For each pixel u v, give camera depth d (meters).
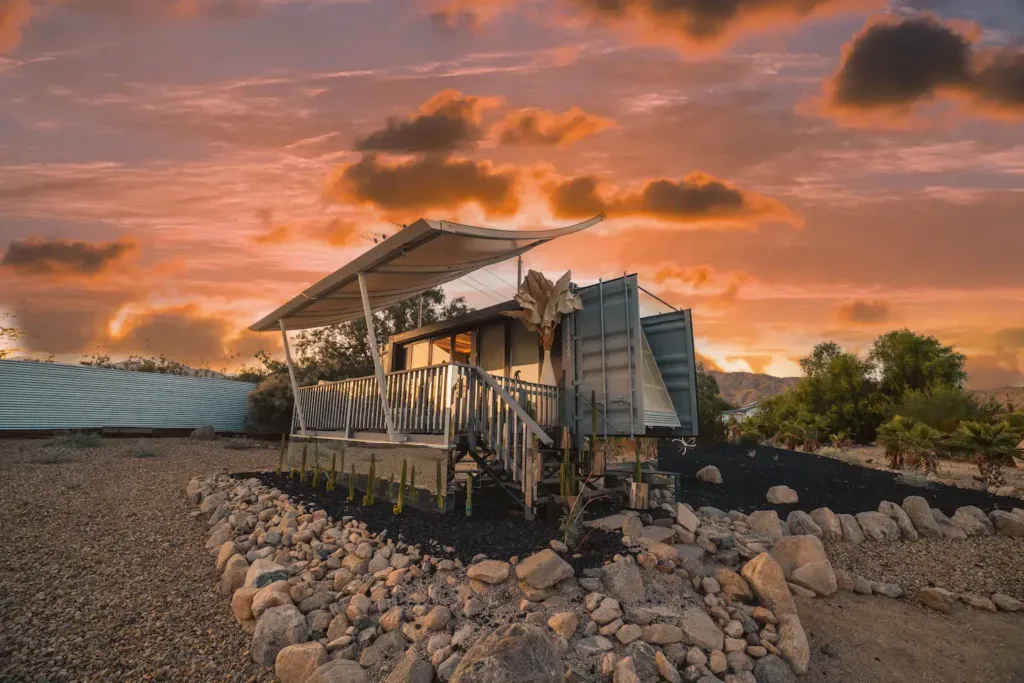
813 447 19.22
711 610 4.94
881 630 5.41
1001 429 11.81
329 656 4.34
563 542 5.66
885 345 32.50
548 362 9.29
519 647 3.49
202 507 8.20
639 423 8.04
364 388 9.93
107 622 5.13
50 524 7.25
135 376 19.12
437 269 8.93
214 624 5.18
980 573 6.81
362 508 7.45
